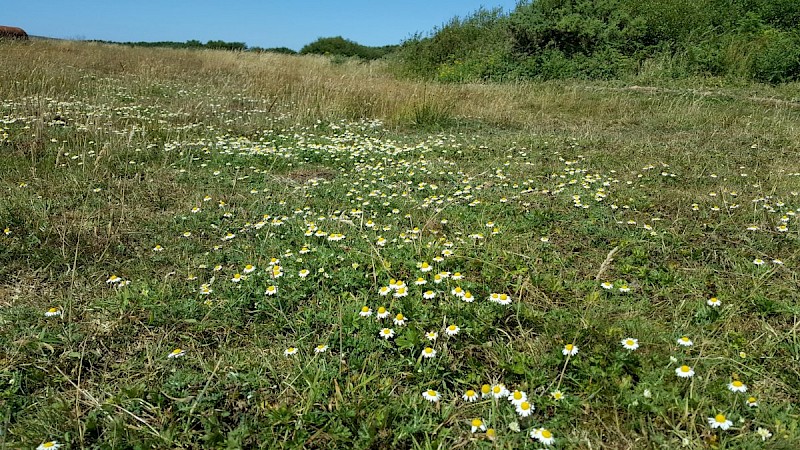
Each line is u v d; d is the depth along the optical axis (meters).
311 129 8.39
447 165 6.33
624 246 3.93
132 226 4.31
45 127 7.00
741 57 12.48
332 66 18.62
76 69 12.45
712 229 4.29
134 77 12.29
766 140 7.34
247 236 4.20
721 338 2.79
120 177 5.55
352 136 7.88
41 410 2.35
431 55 17.56
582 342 2.73
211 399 2.42
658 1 14.38
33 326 2.93
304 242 3.98
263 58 18.11
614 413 2.28
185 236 4.11
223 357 2.72
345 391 2.45
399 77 16.84
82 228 4.16
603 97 10.98
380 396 2.42
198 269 3.60
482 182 5.58
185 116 8.48
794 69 11.68
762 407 2.29
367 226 4.31
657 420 2.25
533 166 6.23
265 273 3.42
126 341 2.86
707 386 2.41
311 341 2.84
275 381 2.57
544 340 2.79
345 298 3.18
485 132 8.60
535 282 3.37
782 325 2.93
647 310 3.09
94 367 2.68
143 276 3.47
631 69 13.32
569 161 6.38
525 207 4.79
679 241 4.00
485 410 2.36
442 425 2.28
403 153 6.91
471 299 2.96
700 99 10.30
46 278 3.47
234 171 5.92
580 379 2.50
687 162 6.25
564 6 14.65
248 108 9.80
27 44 16.06
